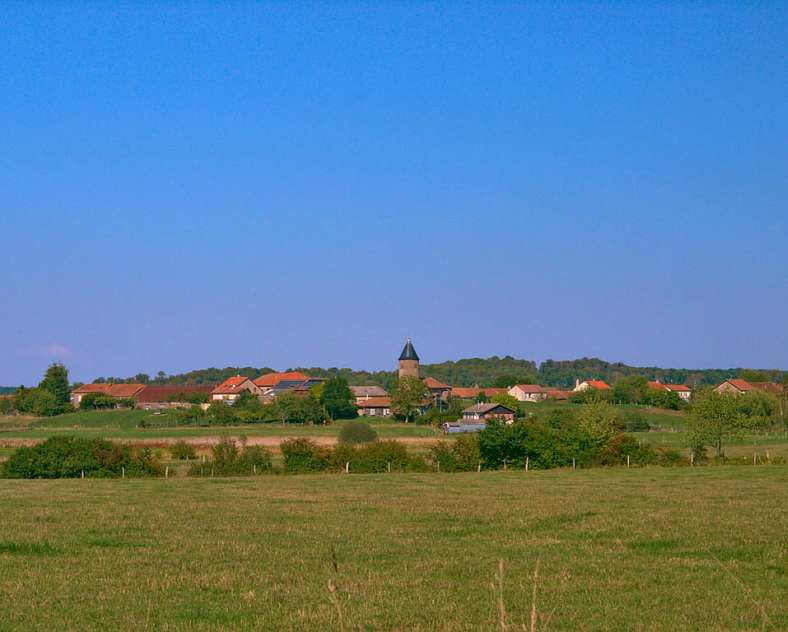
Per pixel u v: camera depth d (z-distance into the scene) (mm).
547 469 73688
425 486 53438
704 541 27984
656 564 24219
